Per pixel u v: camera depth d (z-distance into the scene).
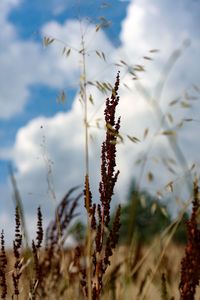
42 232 1.52
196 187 1.17
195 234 1.17
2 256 1.46
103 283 1.38
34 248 1.51
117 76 1.33
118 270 1.38
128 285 1.36
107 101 1.33
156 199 1.21
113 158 1.32
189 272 1.18
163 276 1.38
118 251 1.38
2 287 1.46
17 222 1.44
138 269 1.41
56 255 1.72
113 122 1.31
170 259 1.42
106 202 1.32
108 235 1.32
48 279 1.70
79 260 1.41
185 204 1.19
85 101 1.34
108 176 1.32
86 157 1.34
